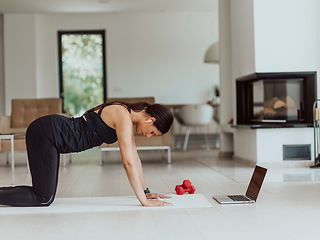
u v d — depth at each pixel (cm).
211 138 979
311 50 512
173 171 486
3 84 992
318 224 231
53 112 613
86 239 208
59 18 1002
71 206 285
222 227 227
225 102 661
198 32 1018
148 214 258
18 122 611
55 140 278
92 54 1023
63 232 222
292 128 508
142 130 274
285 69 512
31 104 620
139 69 1015
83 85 1027
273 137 508
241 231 218
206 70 1020
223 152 668
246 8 541
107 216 255
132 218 249
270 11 510
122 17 1012
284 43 512
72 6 910
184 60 1019
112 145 571
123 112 268
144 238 208
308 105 518
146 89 1016
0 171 518
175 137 973
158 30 1016
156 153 761
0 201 280
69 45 1020
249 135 539
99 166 561
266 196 313
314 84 514
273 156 509
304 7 511
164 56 1016
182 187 329
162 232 218
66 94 1029
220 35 657
